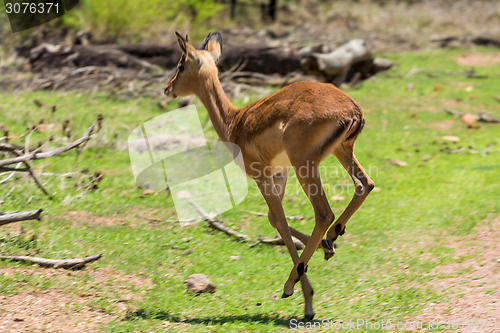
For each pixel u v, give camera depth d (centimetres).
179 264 981
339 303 843
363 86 2308
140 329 759
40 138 1477
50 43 2470
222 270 967
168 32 2747
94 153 1469
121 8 2614
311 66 2206
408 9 4066
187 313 825
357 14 3838
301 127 791
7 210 1098
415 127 1820
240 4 3716
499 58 2959
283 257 1021
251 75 2131
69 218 1106
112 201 1202
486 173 1410
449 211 1172
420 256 982
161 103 1861
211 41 1025
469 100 2147
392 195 1298
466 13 4028
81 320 782
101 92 1986
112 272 935
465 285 839
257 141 849
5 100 1845
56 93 1980
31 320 772
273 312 826
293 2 3978
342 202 1260
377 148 1617
